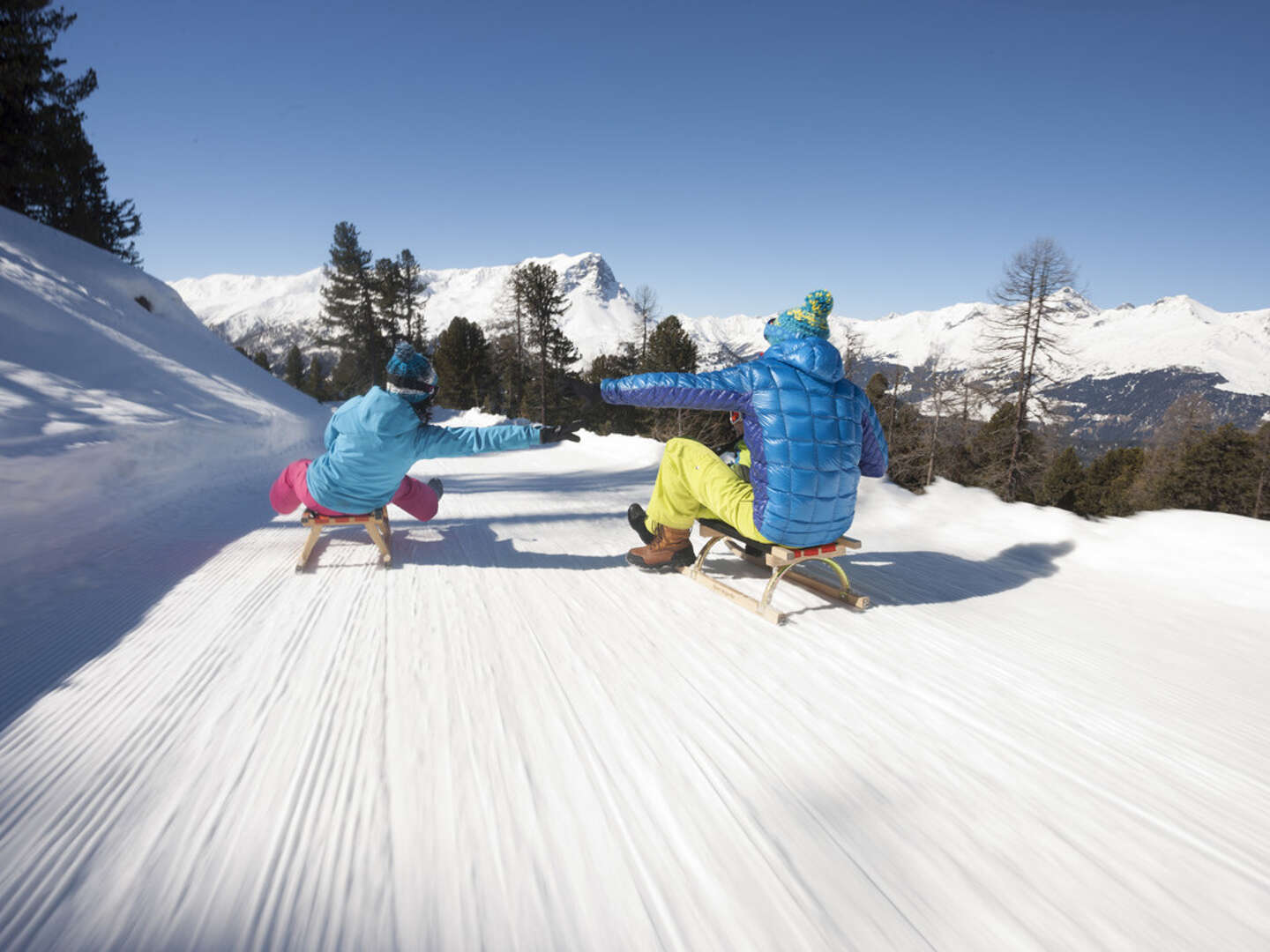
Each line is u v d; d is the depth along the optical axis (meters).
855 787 2.02
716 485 3.72
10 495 4.20
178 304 16.91
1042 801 1.97
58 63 22.81
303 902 1.51
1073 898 1.59
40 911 1.46
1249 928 1.51
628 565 4.52
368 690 2.56
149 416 6.89
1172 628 3.42
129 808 1.83
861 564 4.61
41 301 9.71
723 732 2.32
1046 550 4.88
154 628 3.15
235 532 5.23
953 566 4.58
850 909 1.54
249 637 3.06
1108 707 2.57
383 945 1.40
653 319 40.12
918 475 35.69
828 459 3.26
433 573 4.22
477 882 1.59
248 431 9.12
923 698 2.61
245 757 2.09
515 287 48.09
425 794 1.92
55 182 23.31
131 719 2.30
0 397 5.70
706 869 1.65
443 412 47.06
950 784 2.05
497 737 2.24
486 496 7.75
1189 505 40.53
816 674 2.80
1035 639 3.24
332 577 4.07
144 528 5.18
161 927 1.43
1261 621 3.52
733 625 3.36
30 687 2.53
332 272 57.06
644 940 1.43
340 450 3.97
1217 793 2.04
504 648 3.00
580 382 3.58
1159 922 1.52
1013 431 29.88
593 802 1.90
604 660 2.90
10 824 1.75
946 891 1.60
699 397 3.34
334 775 2.00
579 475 10.26
